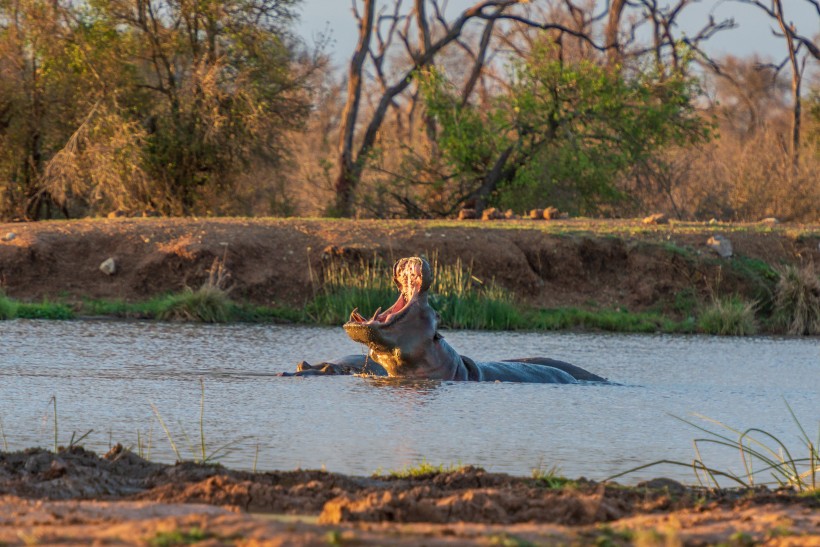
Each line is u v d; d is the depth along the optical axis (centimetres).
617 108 7619
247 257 5047
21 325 3981
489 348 3725
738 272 5241
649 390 2588
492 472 1548
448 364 2616
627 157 7650
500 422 2022
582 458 1712
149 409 2103
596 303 5159
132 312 4631
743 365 3309
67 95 7625
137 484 1421
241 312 4719
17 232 5109
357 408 2145
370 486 1405
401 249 5128
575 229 5522
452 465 1559
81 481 1383
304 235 5244
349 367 2742
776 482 1603
